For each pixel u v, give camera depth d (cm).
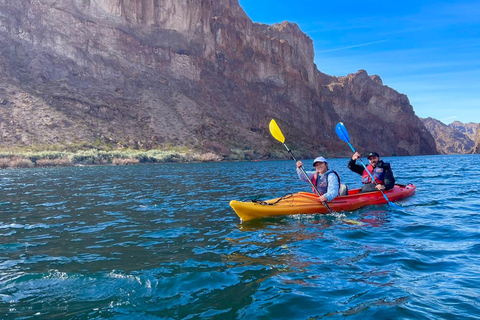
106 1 7925
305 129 11500
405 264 434
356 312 311
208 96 8962
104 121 6238
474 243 526
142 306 329
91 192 1295
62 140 5206
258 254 486
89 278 399
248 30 11388
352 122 15838
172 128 6950
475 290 352
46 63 6606
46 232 638
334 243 540
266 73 11475
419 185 1416
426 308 314
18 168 3872
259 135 8925
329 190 761
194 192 1266
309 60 13975
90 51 7312
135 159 5091
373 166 967
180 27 9150
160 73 8275
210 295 352
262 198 1087
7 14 6794
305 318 303
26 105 5509
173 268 431
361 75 17862
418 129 18288
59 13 7250
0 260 472
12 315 312
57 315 312
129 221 734
